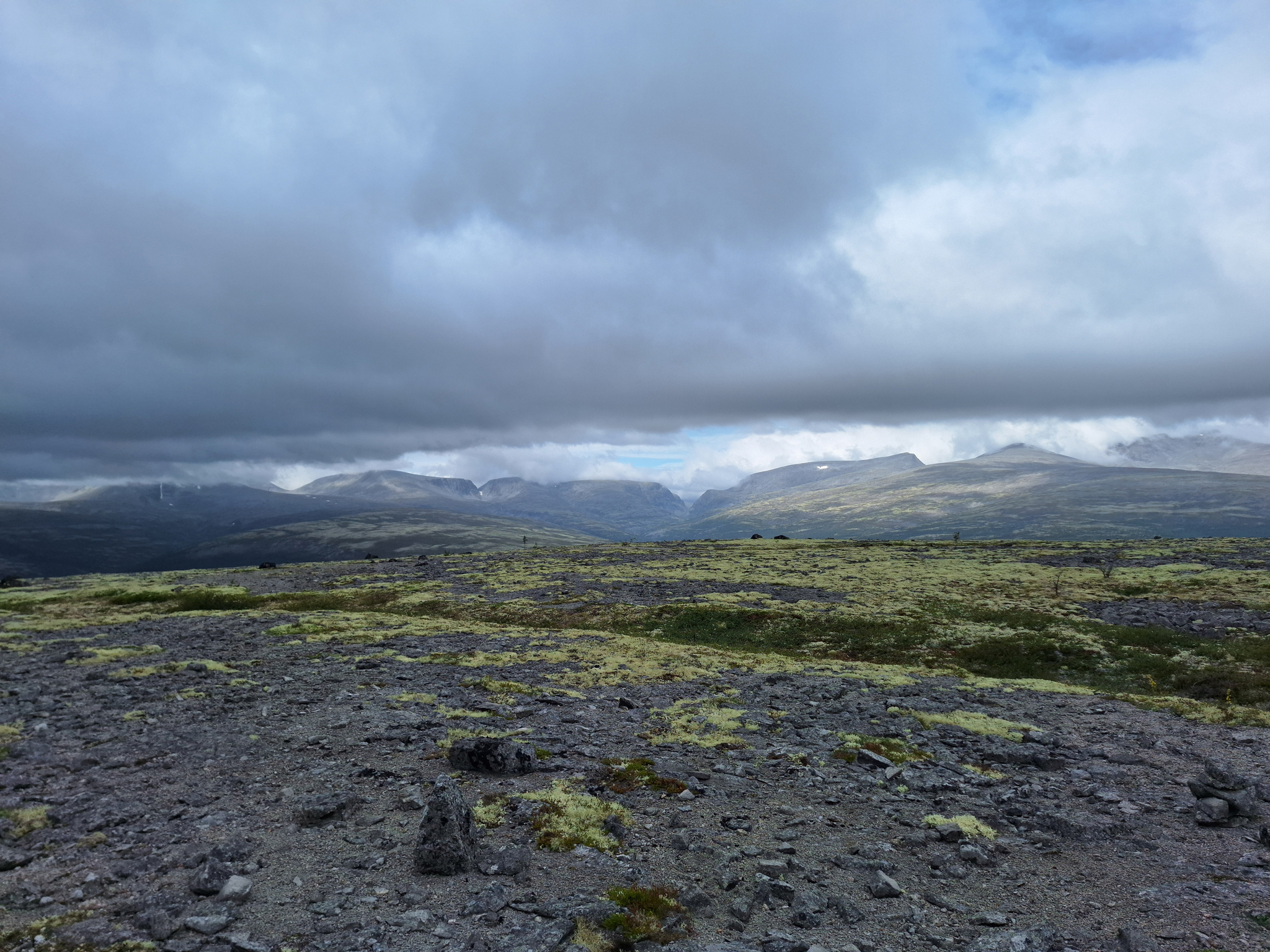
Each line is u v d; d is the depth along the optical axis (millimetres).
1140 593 76188
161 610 82812
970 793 20000
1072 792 20266
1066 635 54562
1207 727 28781
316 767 20078
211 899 11875
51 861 13398
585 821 16062
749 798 18953
